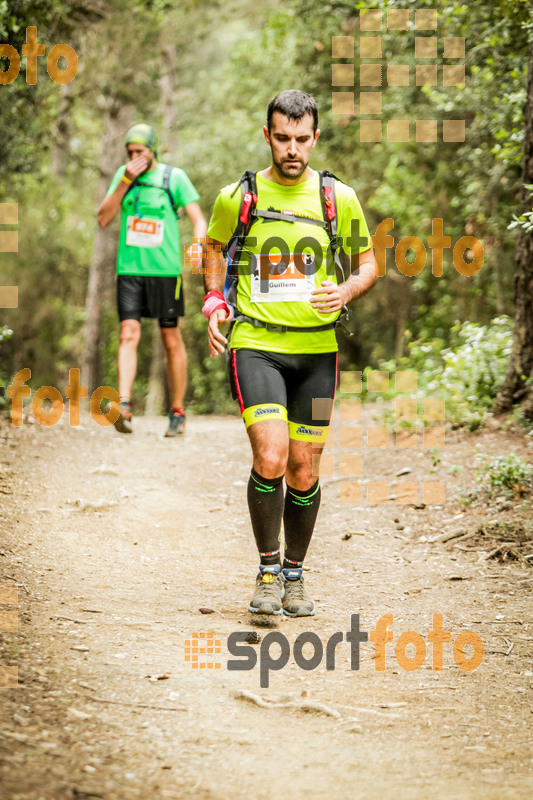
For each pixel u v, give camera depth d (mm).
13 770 3914
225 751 4570
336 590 7715
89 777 4012
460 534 9219
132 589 7293
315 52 26000
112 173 38500
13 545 7992
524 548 8719
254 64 34500
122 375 12664
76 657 5637
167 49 37875
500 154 13500
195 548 8797
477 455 10617
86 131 42031
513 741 4949
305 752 4641
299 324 6730
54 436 12914
